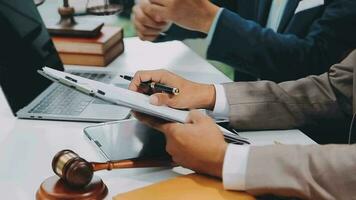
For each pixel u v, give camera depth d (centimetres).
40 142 96
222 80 140
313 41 134
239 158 77
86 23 153
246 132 104
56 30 147
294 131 106
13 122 105
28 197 77
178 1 125
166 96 98
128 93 94
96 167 81
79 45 145
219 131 83
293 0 152
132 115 105
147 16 134
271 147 78
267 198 76
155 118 88
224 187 76
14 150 92
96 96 82
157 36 145
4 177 82
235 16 128
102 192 76
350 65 109
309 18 148
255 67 131
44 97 117
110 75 137
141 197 72
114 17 171
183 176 80
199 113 87
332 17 134
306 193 73
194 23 128
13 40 117
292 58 131
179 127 82
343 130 110
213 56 130
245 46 127
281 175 74
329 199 72
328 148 76
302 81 111
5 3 118
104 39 147
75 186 74
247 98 106
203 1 126
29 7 130
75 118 106
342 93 109
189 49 170
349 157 74
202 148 79
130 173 85
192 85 108
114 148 92
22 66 116
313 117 107
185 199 72
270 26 166
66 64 148
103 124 103
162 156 88
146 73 108
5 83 108
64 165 74
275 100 106
